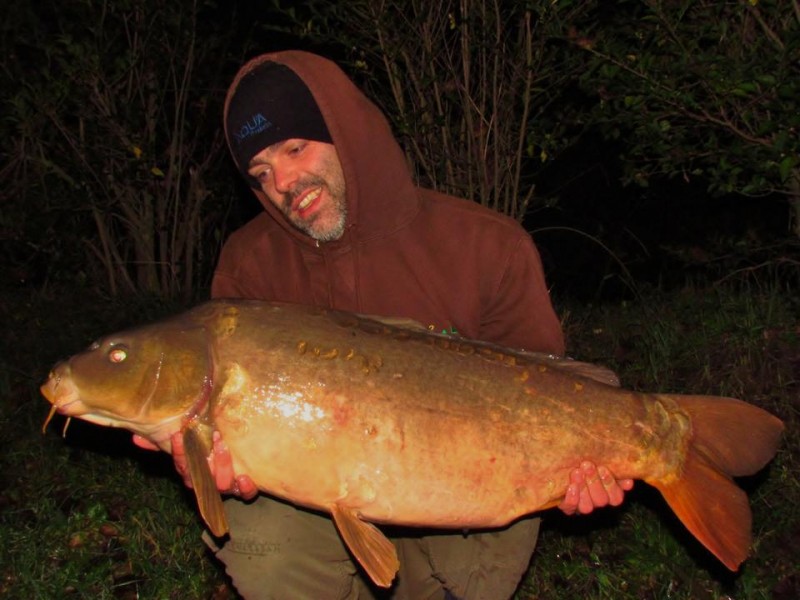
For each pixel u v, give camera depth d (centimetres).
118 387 102
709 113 182
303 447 101
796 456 159
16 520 157
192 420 102
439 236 117
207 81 264
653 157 212
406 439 101
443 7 205
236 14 265
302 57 115
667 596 140
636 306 224
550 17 183
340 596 119
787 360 179
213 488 100
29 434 182
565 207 309
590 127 215
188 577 146
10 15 256
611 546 152
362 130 114
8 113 261
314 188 115
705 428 107
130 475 169
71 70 242
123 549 152
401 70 209
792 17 188
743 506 106
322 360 102
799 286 210
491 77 208
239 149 119
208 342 103
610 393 107
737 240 229
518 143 208
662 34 176
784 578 142
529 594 145
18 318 233
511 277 117
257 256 123
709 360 184
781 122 169
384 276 117
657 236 279
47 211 256
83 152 253
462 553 121
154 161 254
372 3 194
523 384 105
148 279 265
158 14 250
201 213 275
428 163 212
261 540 116
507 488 104
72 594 142
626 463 106
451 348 105
